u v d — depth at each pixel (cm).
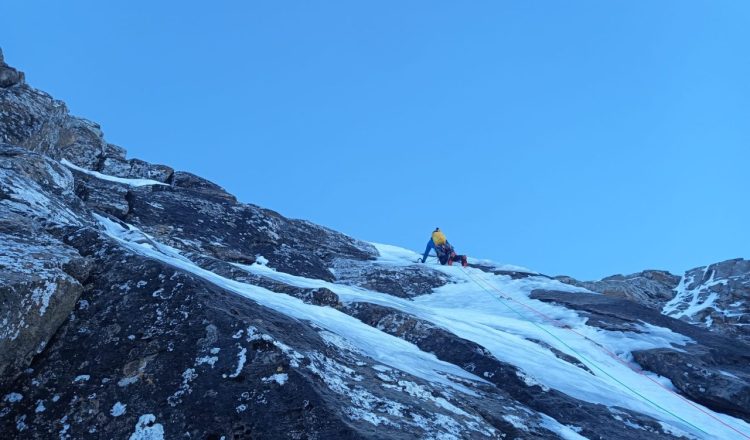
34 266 496
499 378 802
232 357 495
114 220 1122
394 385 586
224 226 1470
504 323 1270
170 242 1286
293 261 1500
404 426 495
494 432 575
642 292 2066
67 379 473
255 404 463
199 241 1344
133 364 487
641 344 1188
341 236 1991
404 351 796
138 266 567
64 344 498
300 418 457
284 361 497
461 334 985
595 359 1133
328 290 946
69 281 507
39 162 962
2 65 1239
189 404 462
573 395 828
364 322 950
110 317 523
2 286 442
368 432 457
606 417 776
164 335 510
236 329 515
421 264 1800
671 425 813
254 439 444
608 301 1479
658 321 1367
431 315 1109
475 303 1514
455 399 622
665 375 1074
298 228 1853
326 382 511
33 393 463
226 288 701
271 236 1548
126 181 1539
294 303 831
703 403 1008
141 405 461
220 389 473
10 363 463
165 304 536
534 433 626
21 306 458
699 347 1195
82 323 516
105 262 575
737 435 887
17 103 1190
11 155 949
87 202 1295
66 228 627
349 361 612
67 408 455
